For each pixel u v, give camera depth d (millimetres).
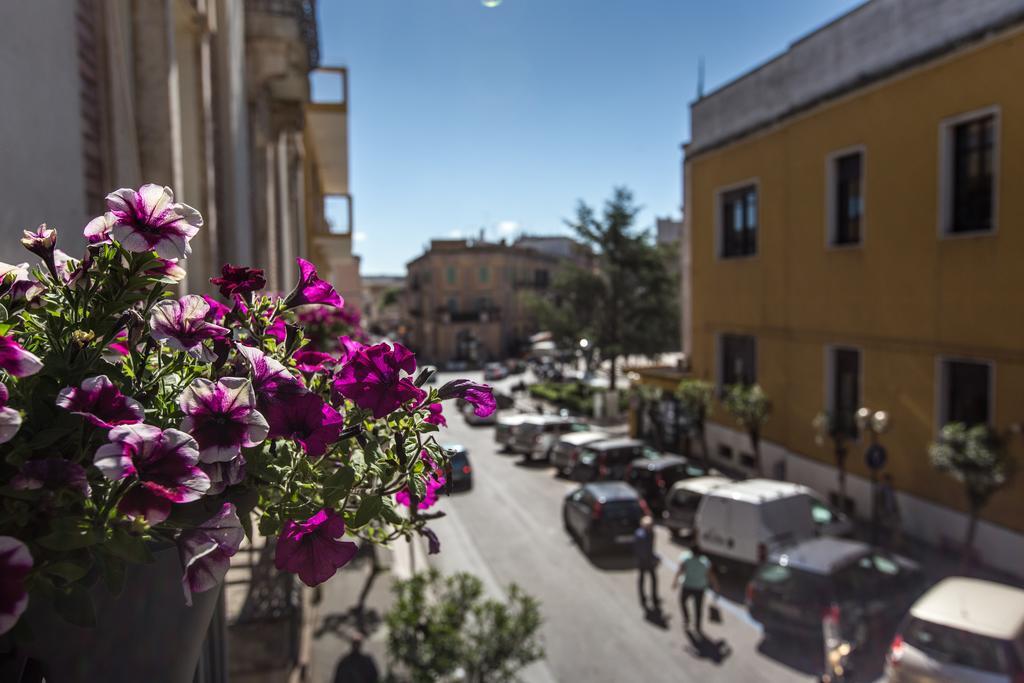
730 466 22000
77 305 1291
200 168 7676
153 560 1051
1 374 1180
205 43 7746
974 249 13180
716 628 11422
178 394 1358
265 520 1347
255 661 6066
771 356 19625
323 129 21000
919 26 14078
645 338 37625
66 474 1027
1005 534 12672
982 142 13242
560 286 40500
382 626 10469
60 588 1044
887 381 15422
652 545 12633
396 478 1524
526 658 8328
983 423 13375
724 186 21672
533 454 25969
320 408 1297
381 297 114062
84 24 4441
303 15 11688
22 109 3359
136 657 1209
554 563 15000
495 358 72000
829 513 14242
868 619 10000
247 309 1637
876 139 15461
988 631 7883
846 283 16578
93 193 4555
